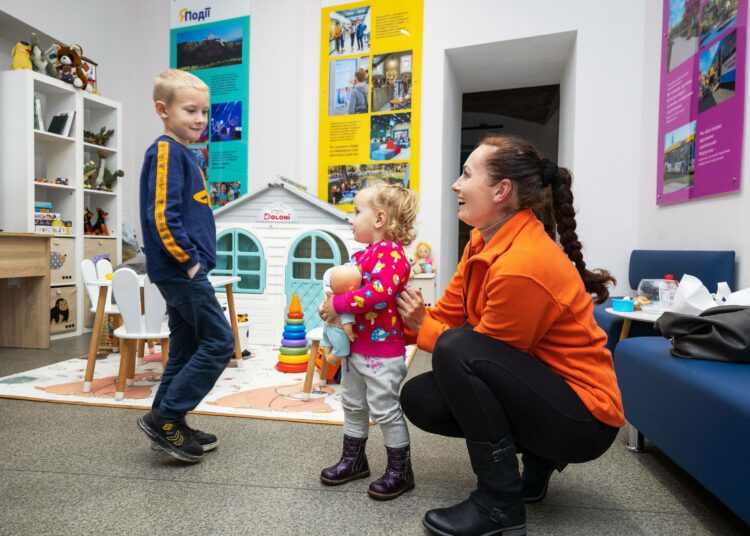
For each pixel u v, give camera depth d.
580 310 1.04
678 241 2.74
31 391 2.15
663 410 1.30
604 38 3.34
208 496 1.24
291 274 3.17
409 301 1.25
